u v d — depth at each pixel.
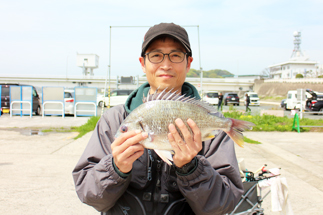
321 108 22.44
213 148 1.70
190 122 1.38
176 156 1.36
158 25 1.74
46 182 5.12
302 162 6.89
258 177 3.53
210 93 37.56
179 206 1.58
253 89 75.75
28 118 15.84
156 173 1.59
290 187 5.14
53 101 16.64
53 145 8.41
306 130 12.45
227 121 1.58
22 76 53.91
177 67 1.72
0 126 12.38
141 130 1.44
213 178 1.45
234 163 1.64
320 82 55.97
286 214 3.41
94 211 4.03
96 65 79.69
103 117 1.86
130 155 1.36
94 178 1.47
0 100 17.39
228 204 1.51
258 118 14.89
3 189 4.70
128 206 1.59
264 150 8.27
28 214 3.86
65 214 3.91
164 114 1.45
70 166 6.17
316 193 4.85
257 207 3.40
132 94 1.93
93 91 16.98
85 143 8.74
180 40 1.65
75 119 15.65
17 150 7.67
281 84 66.00
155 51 1.71
